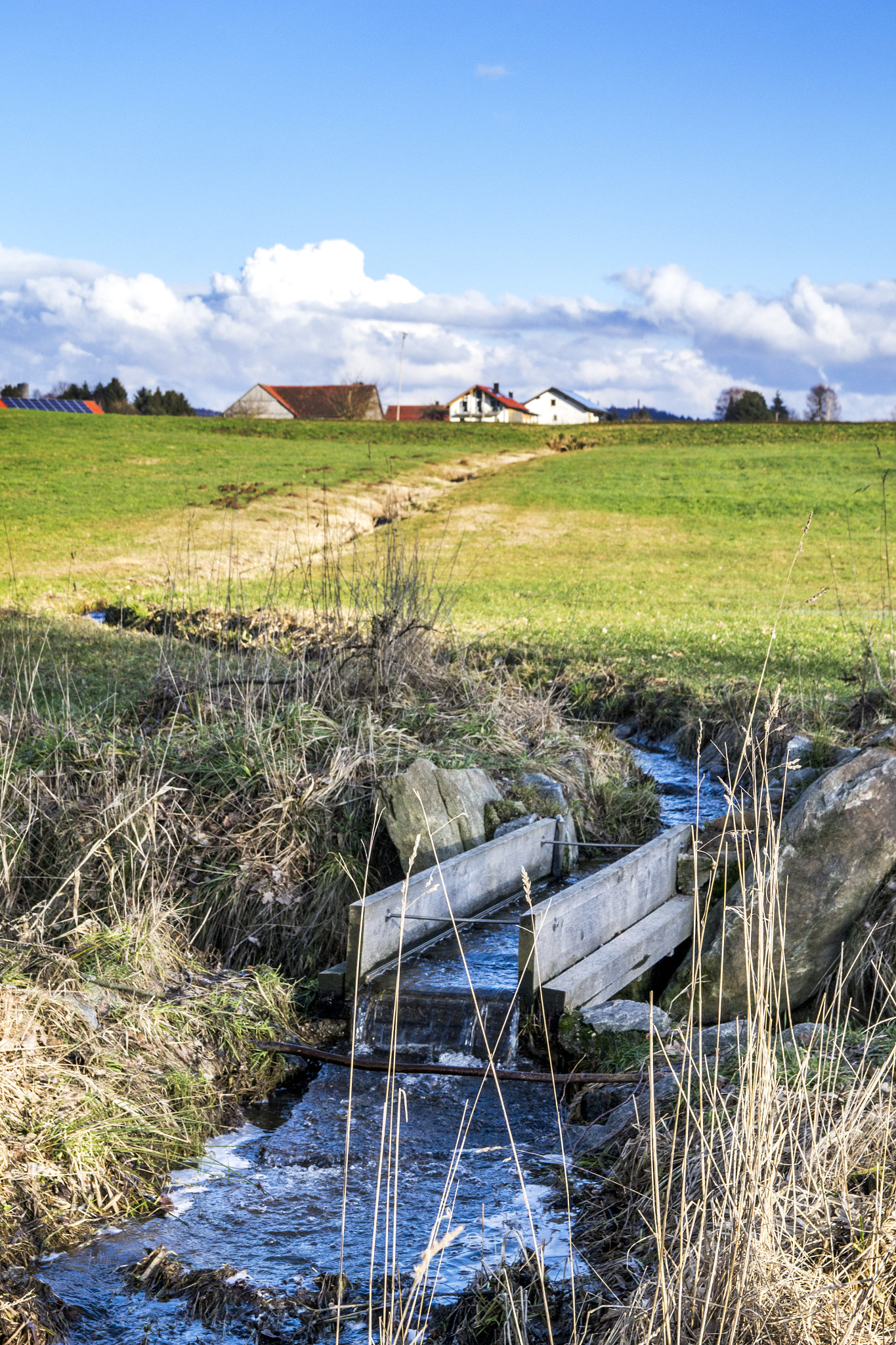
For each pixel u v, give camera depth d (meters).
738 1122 3.30
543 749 9.70
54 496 37.94
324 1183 4.43
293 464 47.97
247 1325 3.48
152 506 36.41
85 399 118.38
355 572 12.02
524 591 24.88
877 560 30.22
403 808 7.16
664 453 55.12
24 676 11.25
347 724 8.45
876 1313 2.88
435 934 6.57
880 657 13.60
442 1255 3.83
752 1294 2.85
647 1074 4.96
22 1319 3.40
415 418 106.44
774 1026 5.51
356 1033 5.80
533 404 119.38
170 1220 4.11
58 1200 4.01
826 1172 3.35
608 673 13.94
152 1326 3.48
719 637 16.59
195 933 6.62
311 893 6.91
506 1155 4.62
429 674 10.00
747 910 4.55
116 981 5.44
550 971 5.67
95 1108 4.50
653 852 6.77
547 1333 3.23
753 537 34.50
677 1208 3.61
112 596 21.73
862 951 5.45
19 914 6.30
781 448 56.19
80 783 7.58
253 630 13.95
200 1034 5.41
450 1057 5.66
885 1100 3.85
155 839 6.89
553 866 7.85
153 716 9.16
